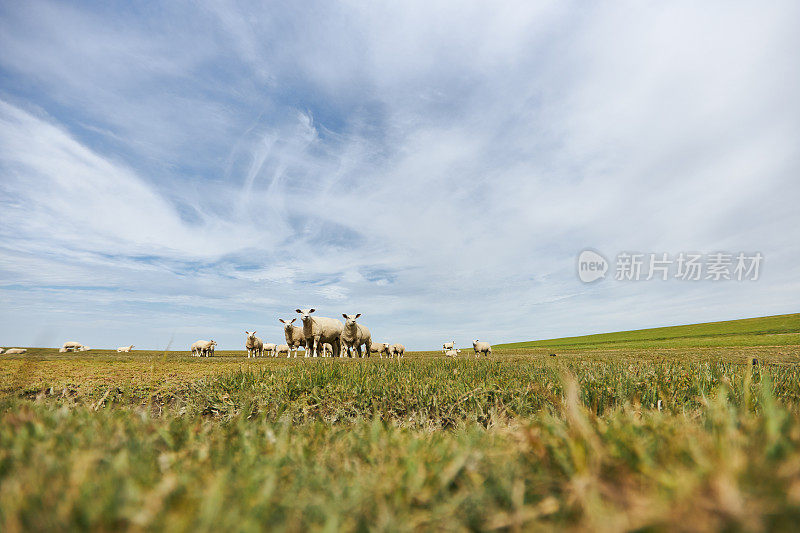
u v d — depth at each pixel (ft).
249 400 12.67
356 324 68.08
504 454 4.70
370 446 6.07
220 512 2.95
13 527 2.63
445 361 25.04
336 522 2.92
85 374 19.67
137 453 4.61
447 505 3.43
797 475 2.59
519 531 3.00
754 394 9.55
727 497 2.34
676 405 10.06
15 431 5.45
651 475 3.11
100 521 2.74
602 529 2.41
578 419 4.36
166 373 20.54
